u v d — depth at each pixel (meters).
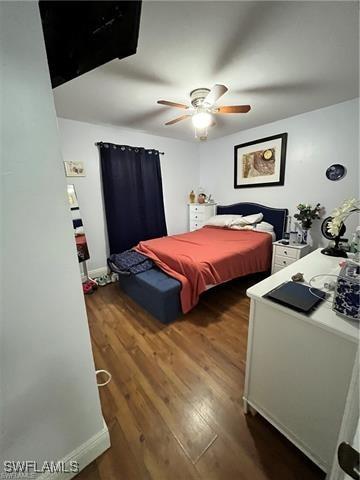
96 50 0.81
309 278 1.29
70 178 2.97
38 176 0.71
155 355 1.73
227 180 4.00
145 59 1.57
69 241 0.82
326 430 0.92
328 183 2.74
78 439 0.98
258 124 3.24
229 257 2.40
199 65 1.66
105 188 3.22
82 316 0.90
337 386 0.85
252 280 3.10
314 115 2.72
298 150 2.94
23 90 0.65
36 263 0.75
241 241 2.88
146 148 3.63
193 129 3.37
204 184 4.46
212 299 2.59
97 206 3.28
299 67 1.72
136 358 1.70
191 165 4.34
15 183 0.67
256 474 0.99
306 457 1.05
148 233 3.75
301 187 3.00
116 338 1.94
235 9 1.15
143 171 3.55
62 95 2.12
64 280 0.83
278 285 1.18
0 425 0.75
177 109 2.50
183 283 2.14
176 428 1.19
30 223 0.72
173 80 1.87
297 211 3.09
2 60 0.60
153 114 2.67
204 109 2.14
